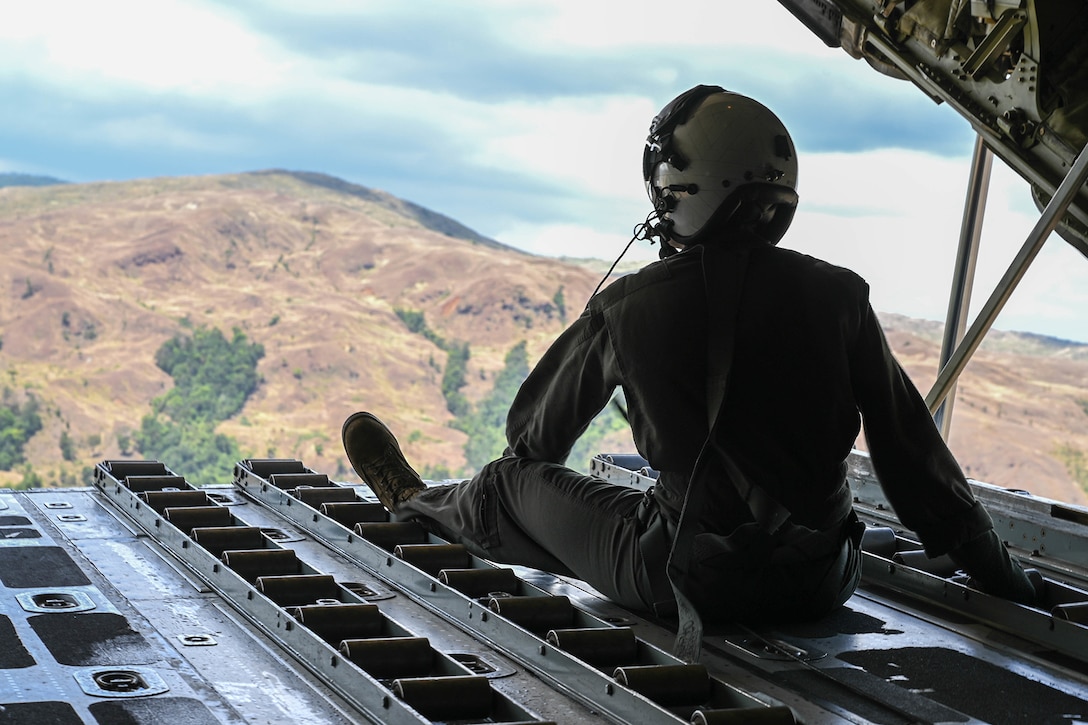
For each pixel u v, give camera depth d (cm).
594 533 254
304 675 198
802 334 227
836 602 248
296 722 173
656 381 230
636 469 440
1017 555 323
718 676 211
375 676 200
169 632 217
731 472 226
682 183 239
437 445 7575
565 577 290
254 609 231
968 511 245
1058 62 354
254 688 188
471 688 185
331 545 313
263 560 267
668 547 236
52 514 326
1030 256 320
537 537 275
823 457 228
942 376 336
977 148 554
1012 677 217
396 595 264
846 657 225
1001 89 363
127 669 189
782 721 178
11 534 296
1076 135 354
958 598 261
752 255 234
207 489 389
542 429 267
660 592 237
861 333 234
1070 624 231
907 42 387
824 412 227
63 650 197
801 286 230
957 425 6241
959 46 371
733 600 233
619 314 238
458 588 255
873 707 198
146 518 313
